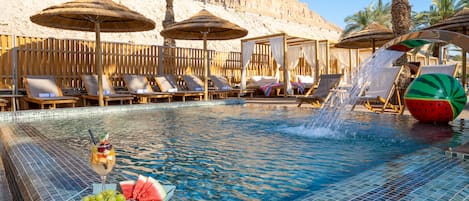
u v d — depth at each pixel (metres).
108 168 1.59
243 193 2.15
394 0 8.77
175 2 57.62
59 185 2.02
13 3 32.47
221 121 5.82
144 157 3.16
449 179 2.06
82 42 9.89
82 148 3.57
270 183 2.35
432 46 19.48
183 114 7.02
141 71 11.24
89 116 6.67
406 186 1.94
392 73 7.25
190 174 2.60
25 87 8.30
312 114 6.82
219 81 12.29
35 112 6.19
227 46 37.84
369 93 7.42
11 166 2.77
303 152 3.32
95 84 9.34
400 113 6.43
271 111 7.52
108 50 10.40
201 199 2.05
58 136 4.36
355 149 3.44
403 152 3.24
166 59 11.91
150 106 7.95
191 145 3.73
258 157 3.13
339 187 1.95
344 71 17.91
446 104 4.82
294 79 15.69
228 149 3.49
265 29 68.44
